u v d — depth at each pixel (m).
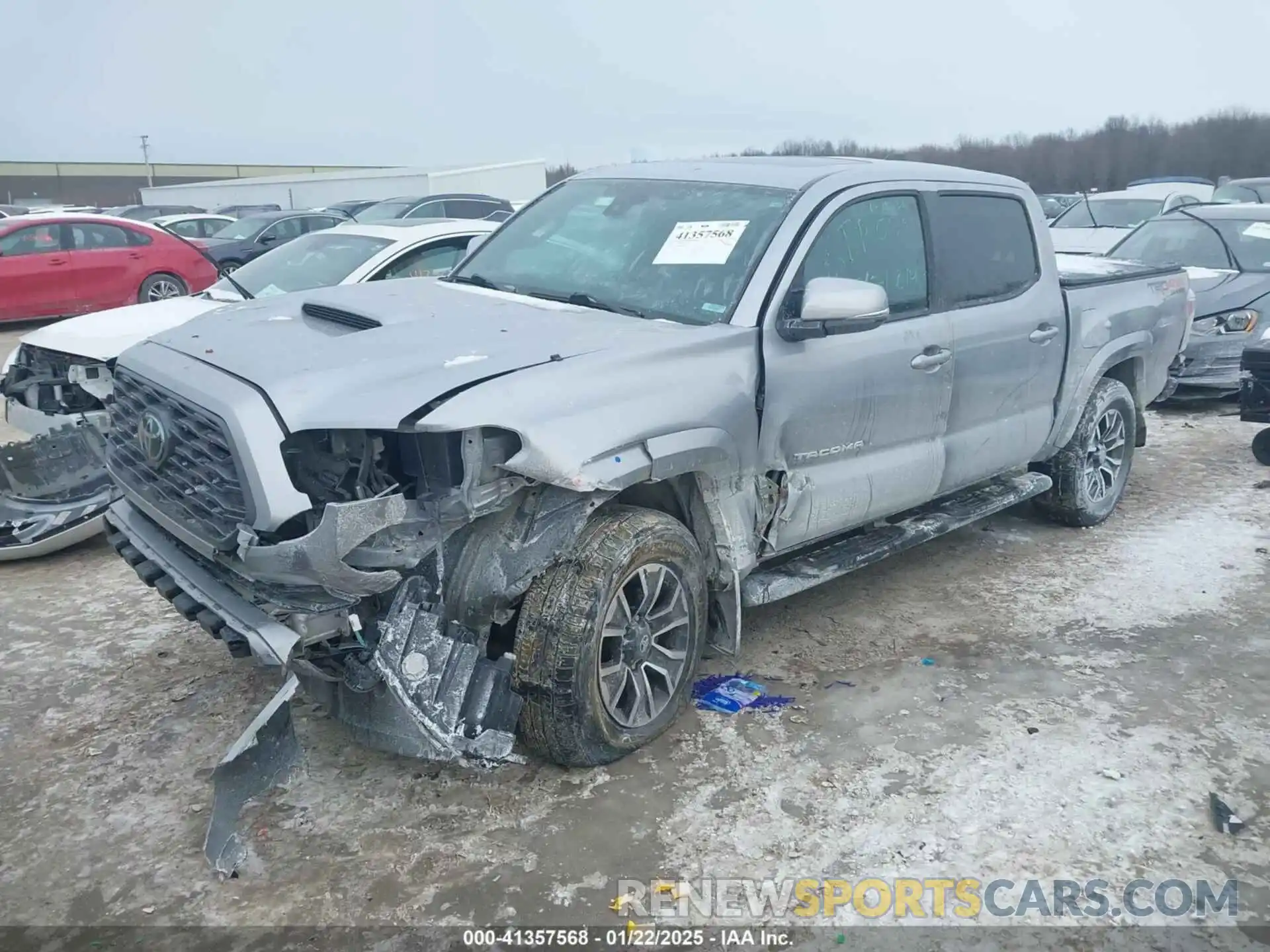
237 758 3.20
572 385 3.44
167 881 3.16
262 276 7.37
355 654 3.35
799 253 4.16
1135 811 3.49
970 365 4.92
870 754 3.82
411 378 3.34
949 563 5.78
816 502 4.30
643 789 3.61
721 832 3.37
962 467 5.09
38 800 3.56
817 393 4.17
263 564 3.20
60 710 4.15
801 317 3.99
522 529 3.44
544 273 4.61
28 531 5.68
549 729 3.50
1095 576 5.59
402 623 3.34
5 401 6.91
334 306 4.08
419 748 3.32
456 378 3.32
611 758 3.71
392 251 7.24
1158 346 6.43
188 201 40.69
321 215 19.42
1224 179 20.12
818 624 4.97
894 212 4.67
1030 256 5.43
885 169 4.76
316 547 3.10
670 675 3.90
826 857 3.26
